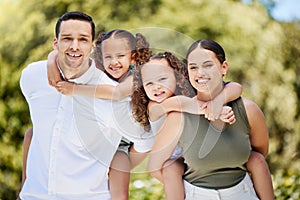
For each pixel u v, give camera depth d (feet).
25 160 11.92
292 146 24.94
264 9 27.14
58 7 25.44
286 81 25.72
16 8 25.31
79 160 10.75
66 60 10.46
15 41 24.45
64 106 10.75
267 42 25.98
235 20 25.88
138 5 25.90
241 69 25.04
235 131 10.77
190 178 11.01
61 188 10.75
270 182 11.21
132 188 16.37
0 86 23.62
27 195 10.91
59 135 10.72
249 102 10.98
